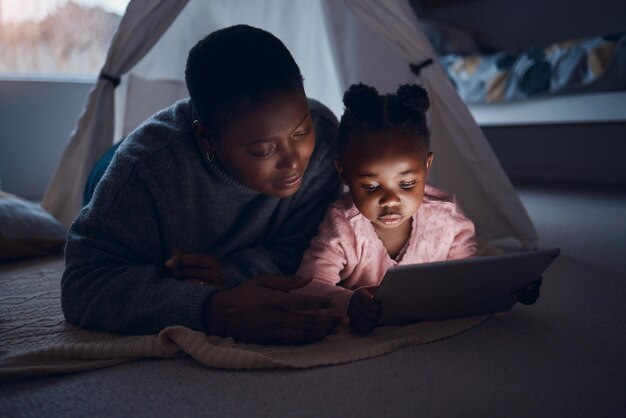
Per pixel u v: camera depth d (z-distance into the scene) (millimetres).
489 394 775
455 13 3818
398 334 982
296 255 1223
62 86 2818
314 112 1171
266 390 794
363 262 1132
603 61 2400
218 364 859
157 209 1047
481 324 1051
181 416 736
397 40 1656
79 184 1810
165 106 1942
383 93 1794
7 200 1815
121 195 1006
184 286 937
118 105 1912
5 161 2754
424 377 827
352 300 978
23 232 1735
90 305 980
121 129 1930
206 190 1063
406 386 800
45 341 994
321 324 933
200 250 1145
